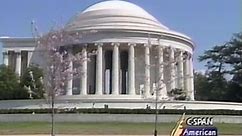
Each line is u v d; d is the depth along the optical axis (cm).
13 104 8594
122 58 10944
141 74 10219
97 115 7138
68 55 6656
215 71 11831
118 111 7281
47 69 4812
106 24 10375
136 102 8400
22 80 9719
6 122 7094
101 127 6188
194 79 13000
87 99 8544
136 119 7100
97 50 10194
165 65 7012
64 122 7038
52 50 4859
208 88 11912
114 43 10200
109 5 10969
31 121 7188
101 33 10231
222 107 8556
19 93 9512
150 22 10738
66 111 7375
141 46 10275
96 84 10169
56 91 4912
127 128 6084
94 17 10600
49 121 7125
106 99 8575
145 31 10262
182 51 10812
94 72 10694
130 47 10225
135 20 10588
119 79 10762
